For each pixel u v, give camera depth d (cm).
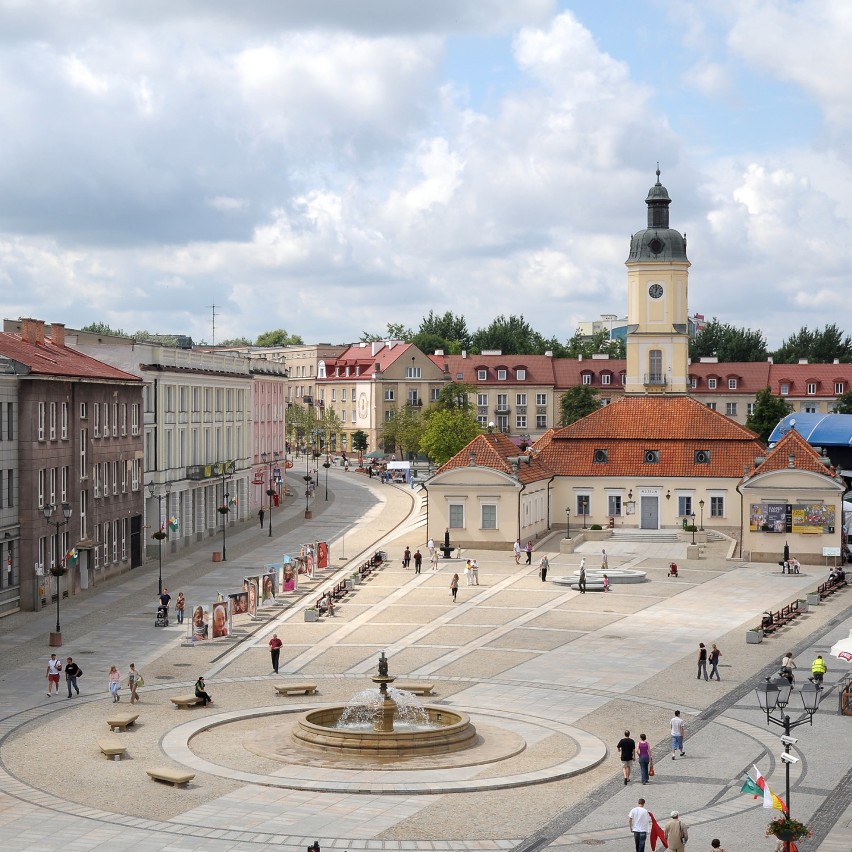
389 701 5581
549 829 4447
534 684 6738
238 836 4325
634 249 16250
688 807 4725
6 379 8525
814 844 4309
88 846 4191
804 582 10269
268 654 7494
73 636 7900
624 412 13538
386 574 10606
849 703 6147
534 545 12244
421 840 4316
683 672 7031
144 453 11069
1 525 8481
